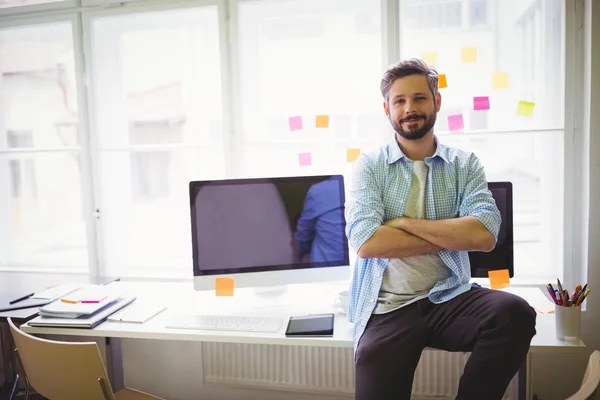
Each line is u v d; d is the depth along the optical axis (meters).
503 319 1.31
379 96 2.19
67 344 1.34
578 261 2.07
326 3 2.22
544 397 2.09
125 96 2.43
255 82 2.30
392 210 1.60
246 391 2.32
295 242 1.81
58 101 2.49
